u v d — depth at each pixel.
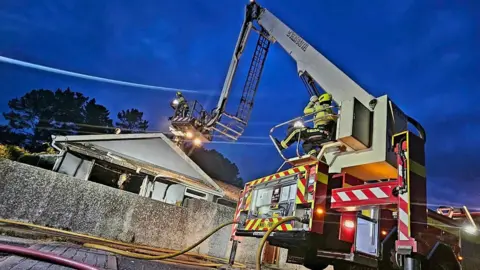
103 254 4.22
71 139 12.59
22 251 2.99
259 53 9.84
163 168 14.37
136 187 14.29
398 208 3.01
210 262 6.02
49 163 14.19
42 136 29.11
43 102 30.11
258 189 4.96
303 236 3.57
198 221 8.80
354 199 3.54
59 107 31.05
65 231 6.79
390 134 3.95
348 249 3.83
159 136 14.62
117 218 7.96
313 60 5.91
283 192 4.34
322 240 3.70
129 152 13.96
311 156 4.23
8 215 6.88
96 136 13.21
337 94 5.02
